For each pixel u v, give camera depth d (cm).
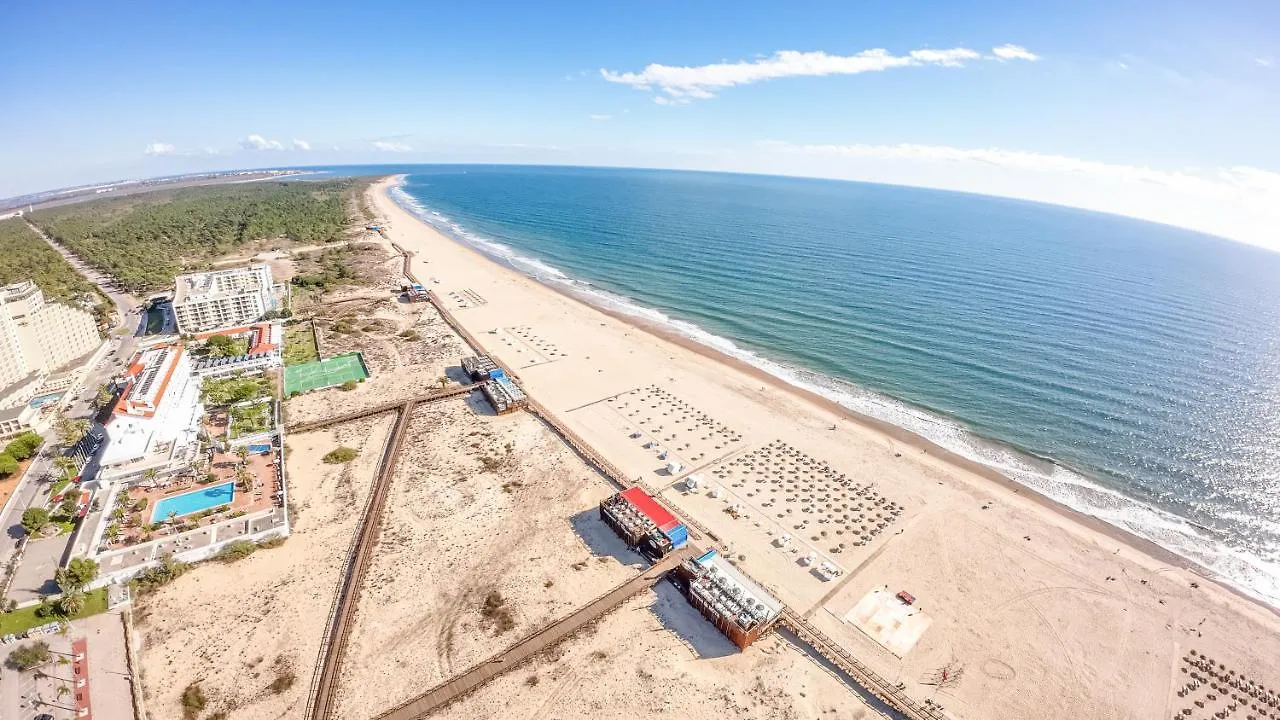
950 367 15150
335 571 8212
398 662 6856
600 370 14900
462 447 11300
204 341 16300
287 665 6800
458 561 8431
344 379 13988
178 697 6384
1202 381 14375
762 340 17038
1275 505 10188
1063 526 9588
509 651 7019
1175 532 9575
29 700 6209
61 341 14138
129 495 9356
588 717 6309
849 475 10762
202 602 7625
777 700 6556
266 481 9956
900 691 6688
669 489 10181
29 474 10112
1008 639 7444
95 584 7644
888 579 8350
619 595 7856
